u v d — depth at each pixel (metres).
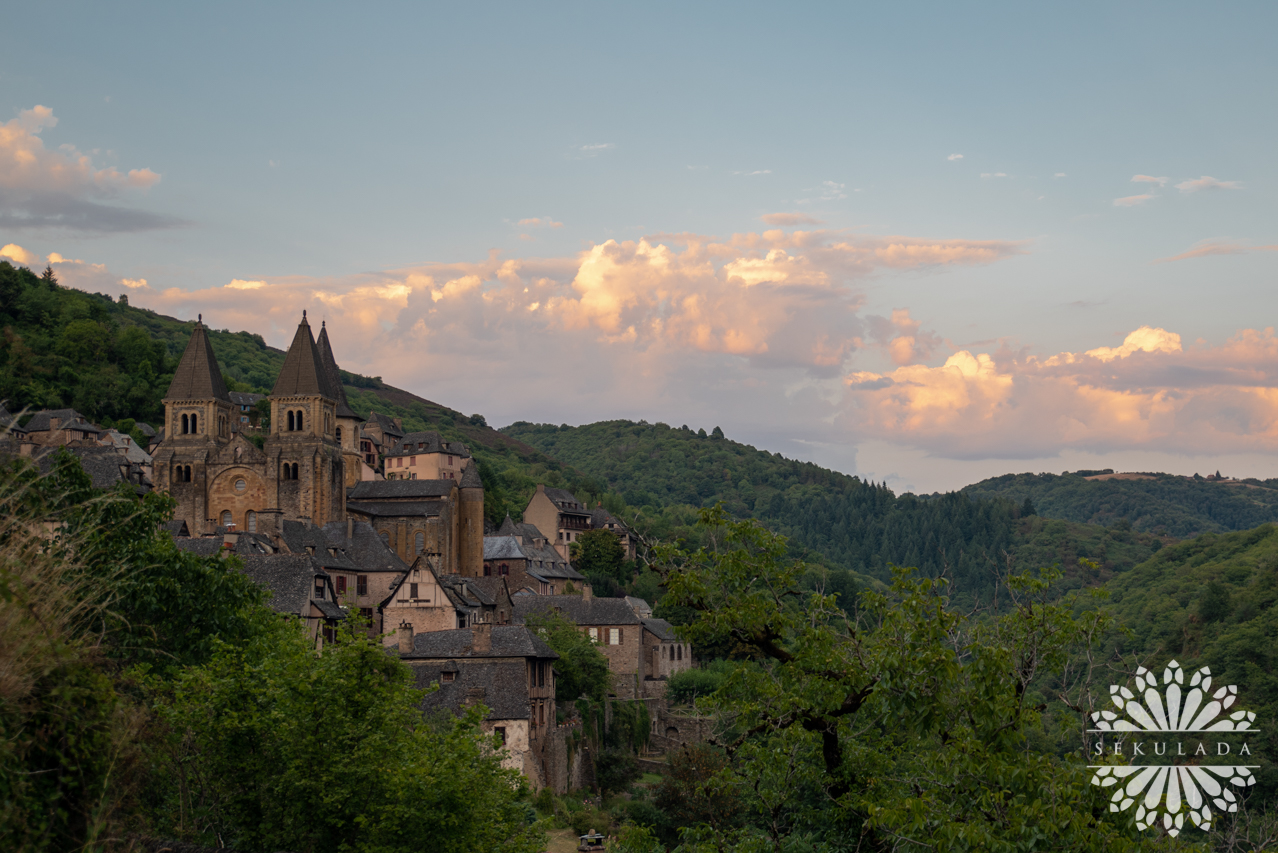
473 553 158.88
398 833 34.59
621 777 97.62
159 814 32.12
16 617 17.69
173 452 144.50
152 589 39.56
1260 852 25.89
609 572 190.25
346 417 168.75
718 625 29.75
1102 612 27.28
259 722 33.31
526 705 80.25
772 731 30.86
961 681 26.45
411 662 83.38
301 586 86.38
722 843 32.34
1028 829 22.77
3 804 17.30
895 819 24.08
